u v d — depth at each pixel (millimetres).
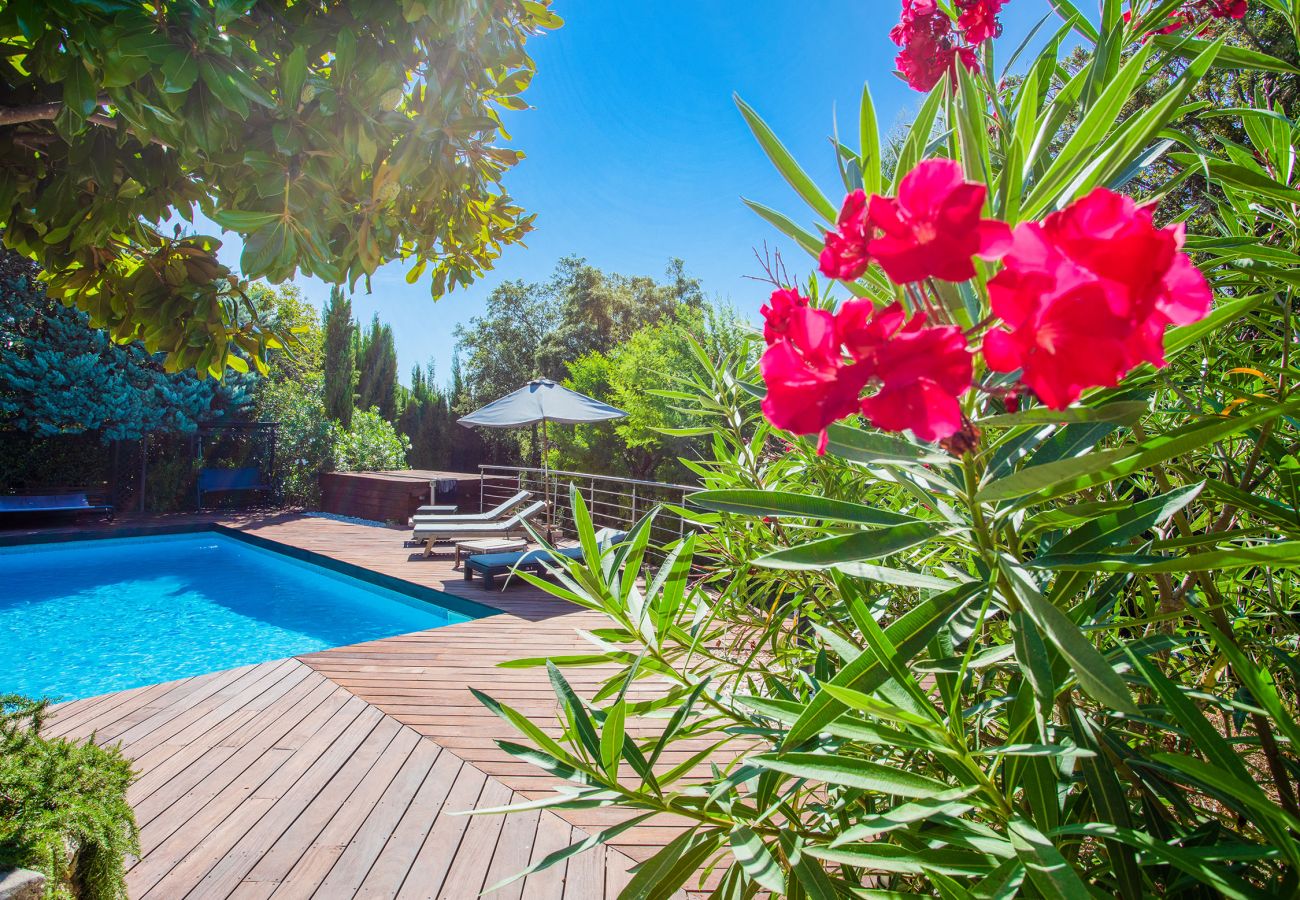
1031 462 704
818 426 429
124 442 12227
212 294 1768
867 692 670
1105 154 582
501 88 1908
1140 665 659
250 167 1363
